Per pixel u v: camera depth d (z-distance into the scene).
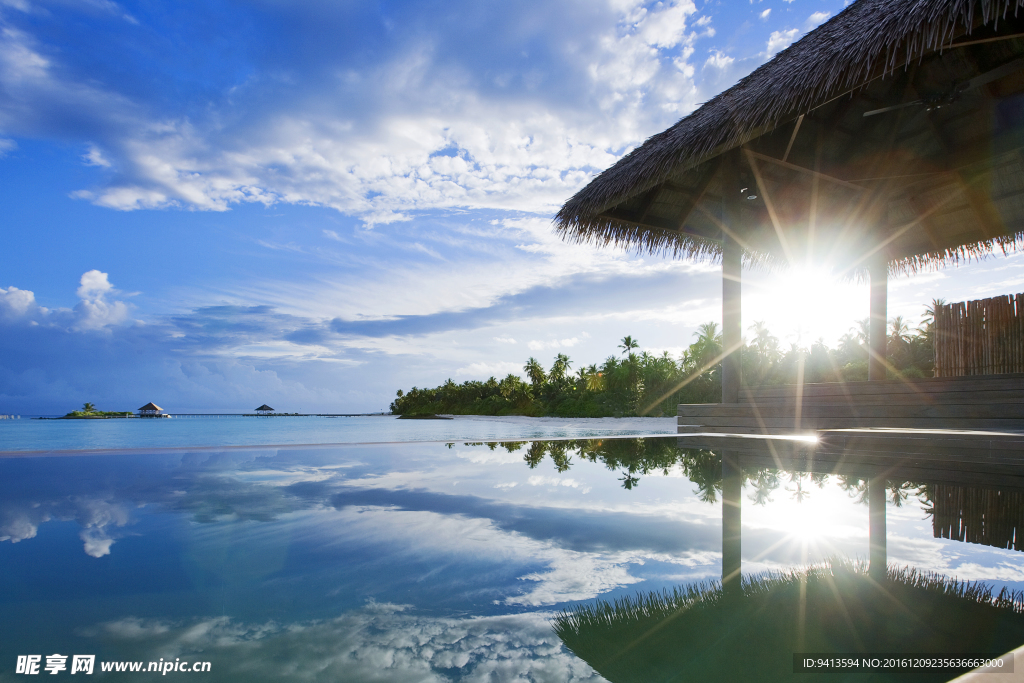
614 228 6.32
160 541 1.10
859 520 1.41
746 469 2.56
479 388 78.56
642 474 2.34
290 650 0.62
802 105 3.92
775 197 6.32
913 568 0.98
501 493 1.79
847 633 0.69
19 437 17.20
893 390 4.20
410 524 1.30
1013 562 1.03
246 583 0.86
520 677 0.56
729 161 5.37
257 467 2.53
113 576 0.88
